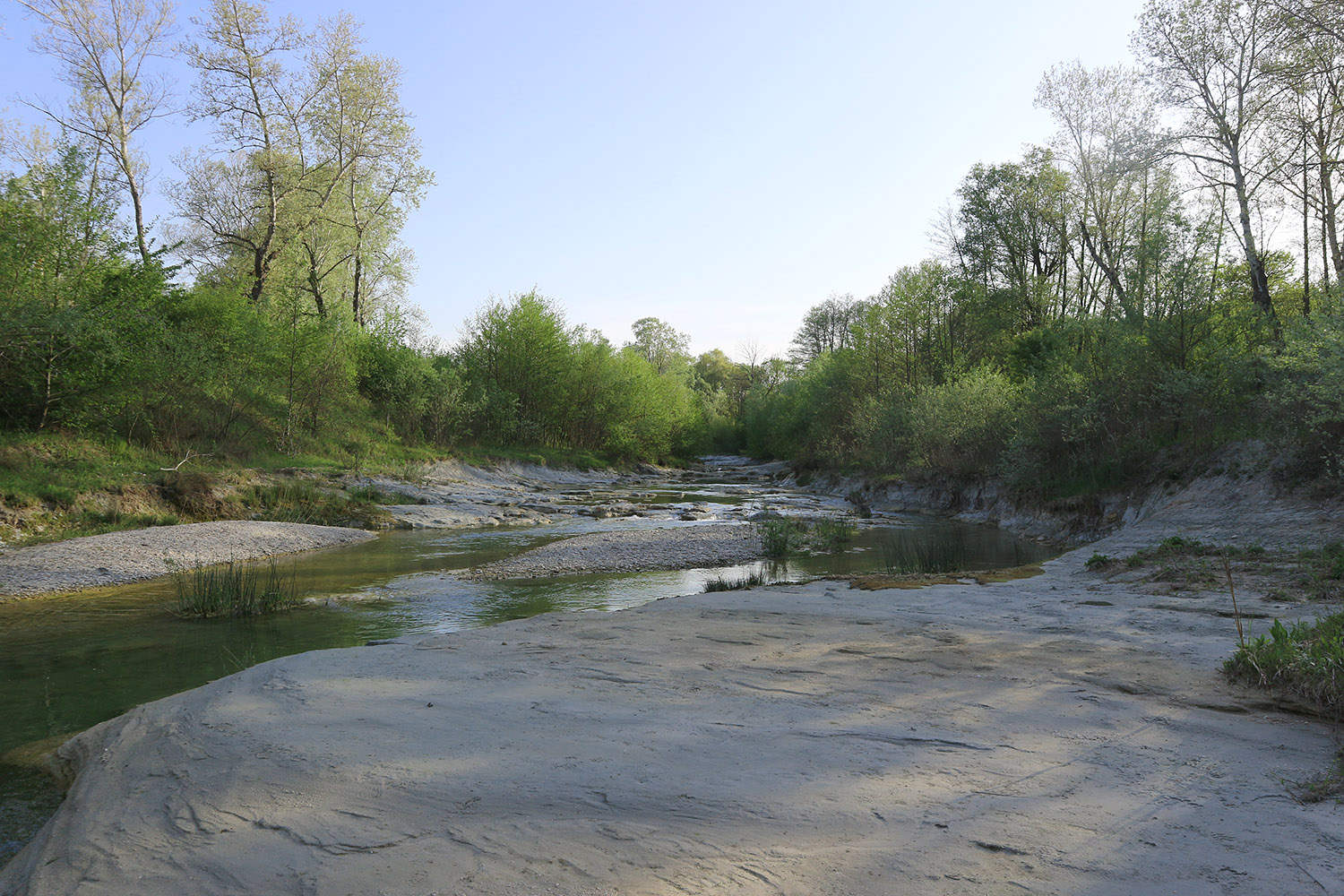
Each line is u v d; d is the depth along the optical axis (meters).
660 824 3.20
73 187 17.30
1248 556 10.04
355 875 2.84
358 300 34.94
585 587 11.97
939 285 34.97
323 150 30.92
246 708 5.03
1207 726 4.37
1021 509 19.52
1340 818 3.17
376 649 6.91
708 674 5.73
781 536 15.39
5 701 6.46
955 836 3.07
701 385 91.56
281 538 16.12
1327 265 19.58
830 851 2.95
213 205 32.47
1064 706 4.80
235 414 23.11
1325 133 18.33
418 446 30.84
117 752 4.64
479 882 2.77
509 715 4.71
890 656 6.24
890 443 28.17
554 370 41.56
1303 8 16.78
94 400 18.20
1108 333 17.73
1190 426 15.82
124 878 2.98
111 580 12.00
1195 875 2.74
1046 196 31.95
